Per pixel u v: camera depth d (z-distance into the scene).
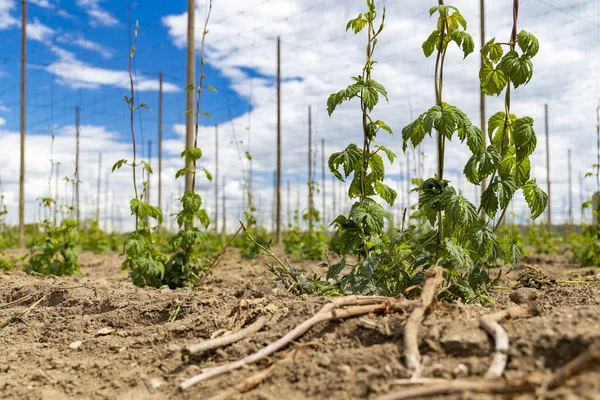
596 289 4.39
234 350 2.84
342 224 3.69
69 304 4.51
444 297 3.41
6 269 7.33
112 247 13.41
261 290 4.26
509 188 3.30
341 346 2.64
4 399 2.74
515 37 3.55
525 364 2.16
